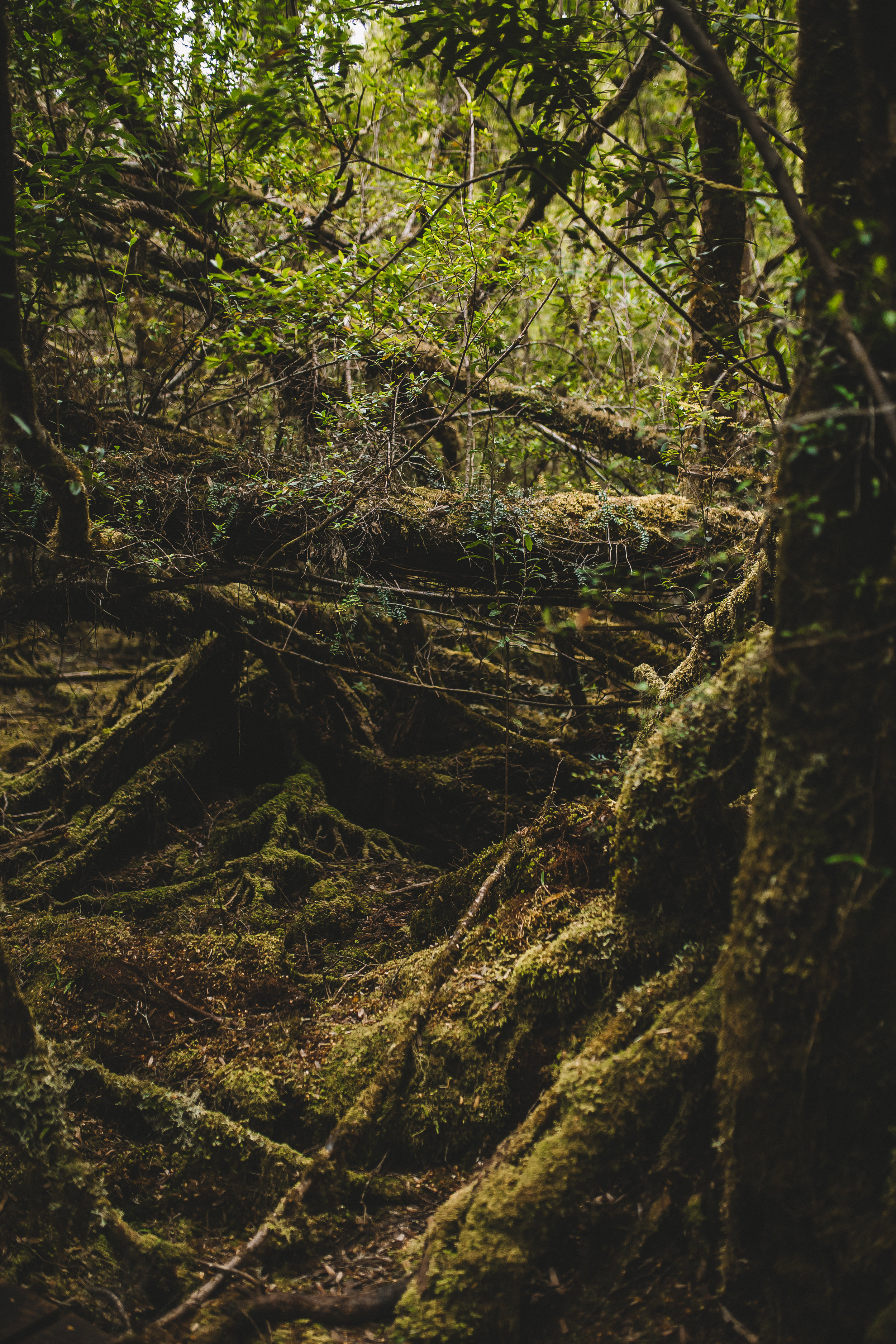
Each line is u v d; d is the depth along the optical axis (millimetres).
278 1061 3209
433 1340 2166
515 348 4242
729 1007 2137
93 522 4258
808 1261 2043
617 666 5527
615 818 3154
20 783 5754
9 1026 2785
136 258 5070
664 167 3230
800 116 2014
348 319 4242
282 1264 2545
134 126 4277
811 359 1925
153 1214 2809
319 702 5879
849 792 1916
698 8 3516
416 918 3904
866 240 1655
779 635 2008
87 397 4680
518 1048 2891
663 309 5402
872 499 1877
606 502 4156
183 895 4691
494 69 3059
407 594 4258
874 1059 1956
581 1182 2346
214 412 5707
